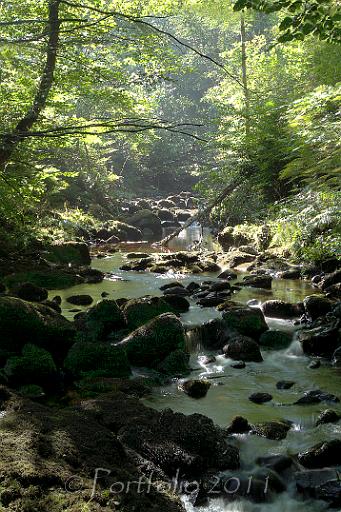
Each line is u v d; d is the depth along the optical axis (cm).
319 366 703
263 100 1530
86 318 775
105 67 1147
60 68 1107
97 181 2392
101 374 647
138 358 697
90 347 665
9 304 683
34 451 399
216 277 1217
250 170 1505
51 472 378
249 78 1803
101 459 416
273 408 577
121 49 1091
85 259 1386
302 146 1005
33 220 1324
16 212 1191
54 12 945
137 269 1338
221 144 1484
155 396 611
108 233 1906
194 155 3253
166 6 1127
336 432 520
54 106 1117
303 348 749
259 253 1397
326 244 995
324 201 938
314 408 576
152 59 1069
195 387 614
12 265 1195
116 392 572
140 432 469
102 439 439
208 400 600
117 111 1220
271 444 498
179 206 2794
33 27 928
